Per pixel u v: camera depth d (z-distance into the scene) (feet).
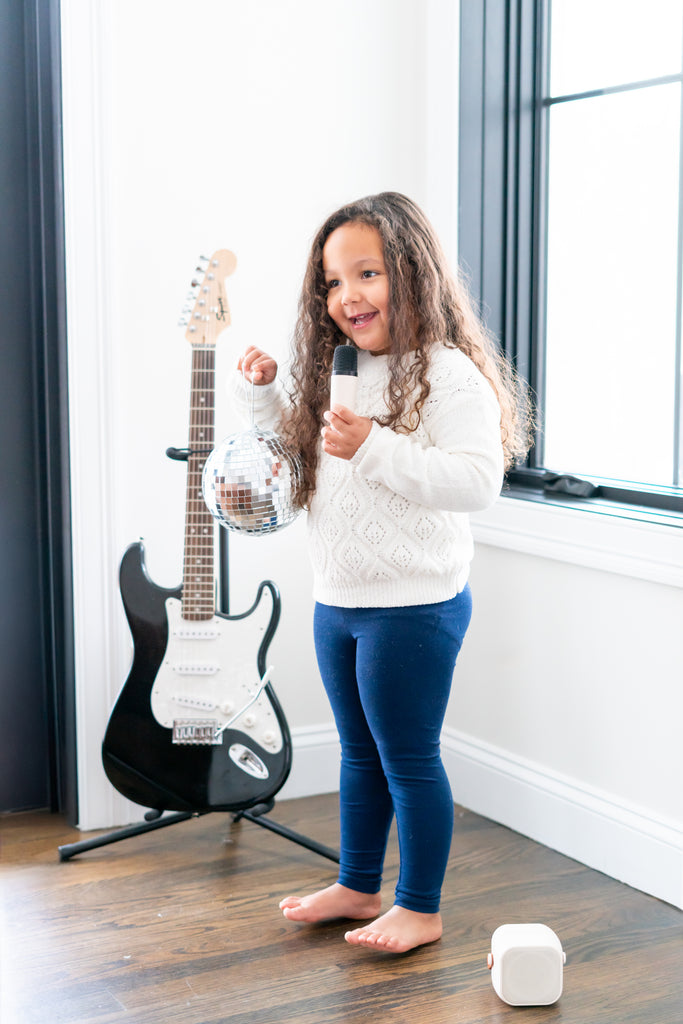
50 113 7.34
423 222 5.97
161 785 7.08
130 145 7.39
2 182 7.62
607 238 7.56
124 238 7.45
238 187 7.78
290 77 7.86
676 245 6.98
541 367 8.28
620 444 7.61
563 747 7.45
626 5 7.23
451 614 5.96
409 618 5.84
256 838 7.65
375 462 5.51
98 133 7.22
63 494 7.63
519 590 7.72
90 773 7.71
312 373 6.24
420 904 6.08
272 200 7.91
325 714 8.54
